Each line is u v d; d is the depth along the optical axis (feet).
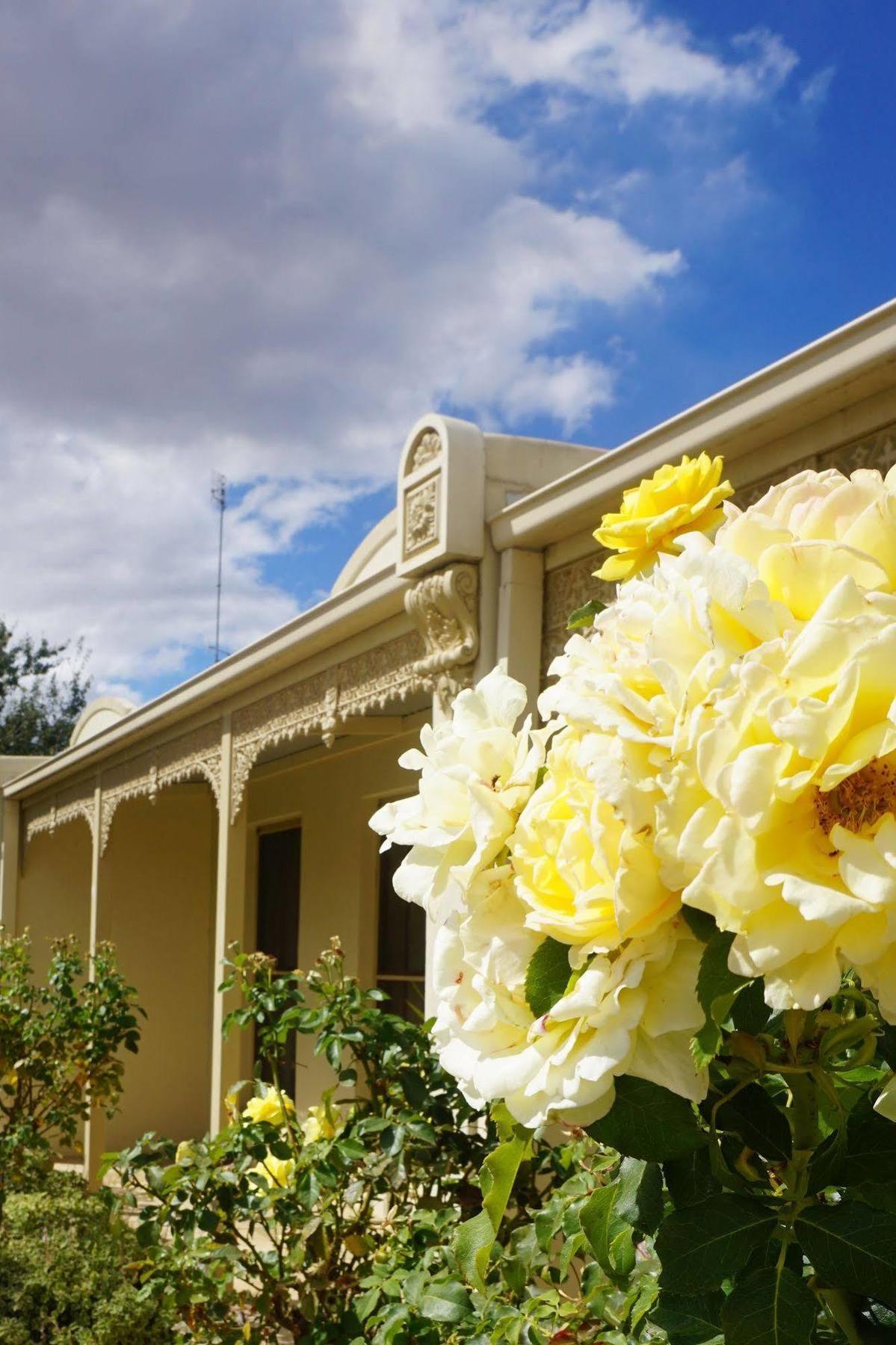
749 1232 2.80
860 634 2.23
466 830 2.86
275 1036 13.44
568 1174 9.98
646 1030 2.47
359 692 17.52
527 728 3.03
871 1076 3.16
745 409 9.40
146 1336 13.70
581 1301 6.43
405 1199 12.47
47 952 38.47
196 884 35.65
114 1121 33.55
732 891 2.20
